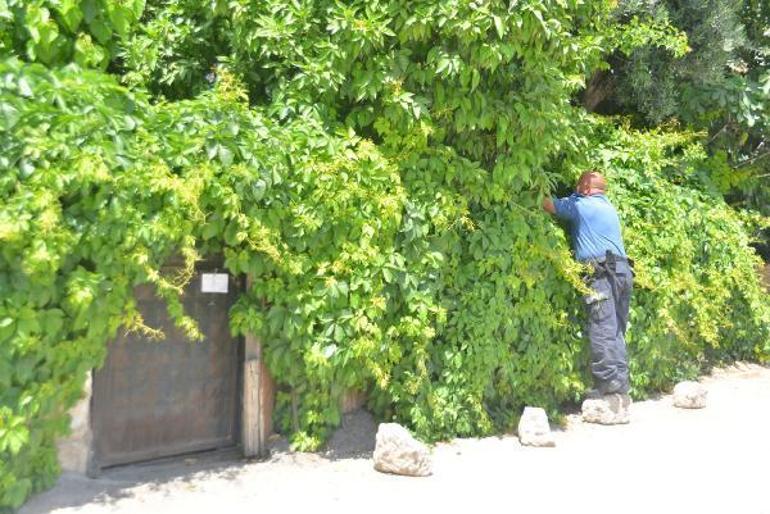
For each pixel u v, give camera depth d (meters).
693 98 8.25
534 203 5.86
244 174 4.25
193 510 3.91
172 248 4.25
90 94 3.91
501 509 4.14
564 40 5.17
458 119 5.11
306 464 4.75
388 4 4.88
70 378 3.89
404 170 5.14
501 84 5.36
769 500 4.36
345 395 5.20
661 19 7.32
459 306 5.39
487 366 5.45
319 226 4.65
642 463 5.05
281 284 4.64
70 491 3.96
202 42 5.70
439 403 5.25
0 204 3.46
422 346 5.10
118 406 4.42
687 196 7.54
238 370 4.92
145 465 4.52
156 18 5.87
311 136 4.73
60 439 4.04
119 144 3.94
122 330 4.39
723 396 7.25
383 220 4.83
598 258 6.09
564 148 6.25
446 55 4.88
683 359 7.63
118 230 3.88
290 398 4.95
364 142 4.81
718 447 5.46
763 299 8.66
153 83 5.73
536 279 5.69
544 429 5.40
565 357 6.10
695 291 7.04
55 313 3.71
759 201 9.41
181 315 4.19
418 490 4.39
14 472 3.68
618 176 7.04
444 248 5.28
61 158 3.69
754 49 8.64
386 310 4.92
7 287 3.52
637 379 6.80
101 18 4.31
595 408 6.12
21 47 4.13
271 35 4.82
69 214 3.78
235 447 4.93
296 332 4.68
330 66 4.86
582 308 6.33
